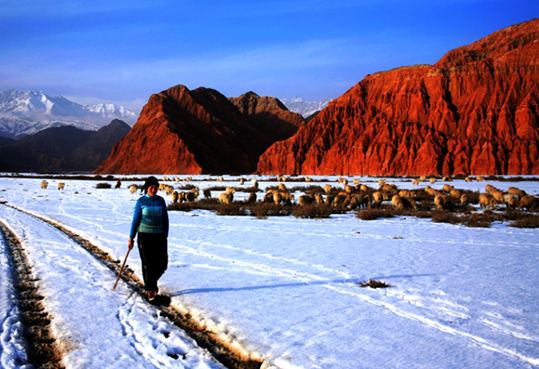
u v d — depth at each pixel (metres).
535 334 4.81
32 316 5.80
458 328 5.02
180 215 18.77
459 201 23.19
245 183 57.22
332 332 4.95
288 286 6.92
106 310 5.91
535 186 39.03
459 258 9.02
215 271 7.99
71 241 11.54
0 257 9.30
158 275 6.47
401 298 6.21
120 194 33.62
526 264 8.38
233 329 5.11
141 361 4.37
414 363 4.14
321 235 12.56
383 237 12.14
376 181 57.38
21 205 23.17
